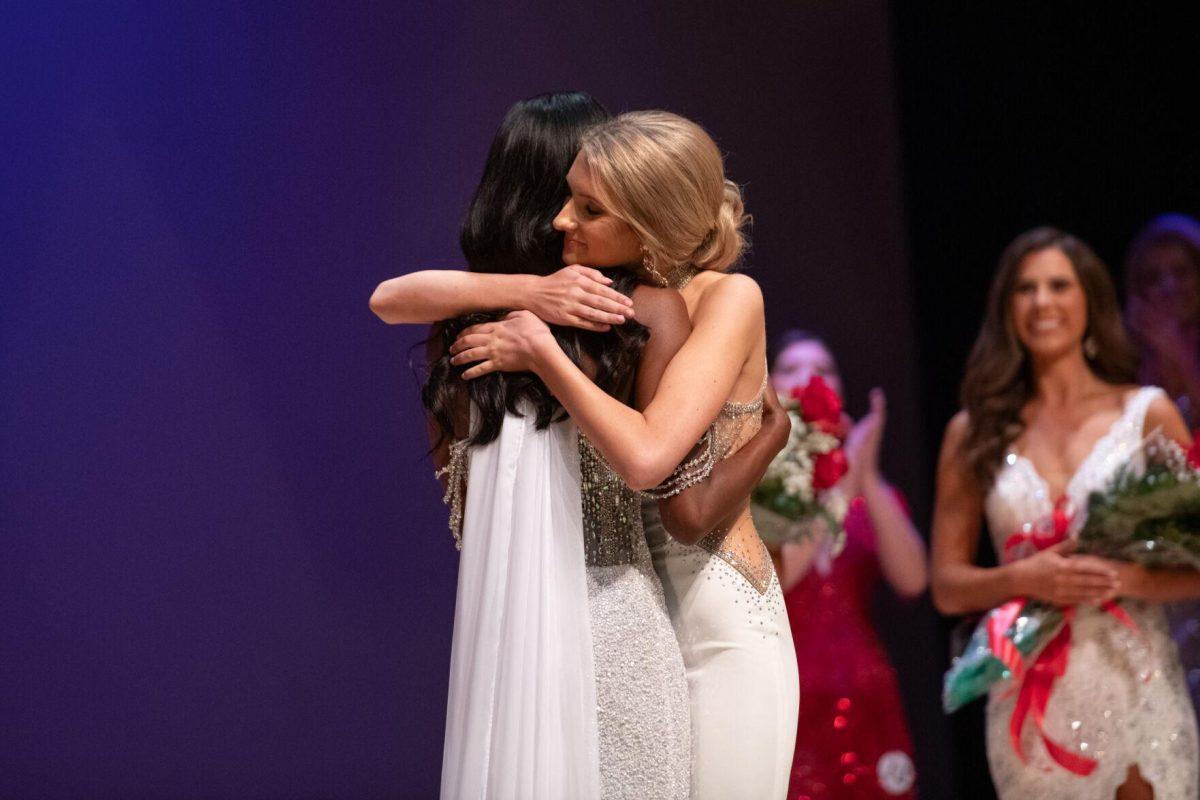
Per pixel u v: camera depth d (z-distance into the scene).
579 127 3.98
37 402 9.59
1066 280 6.79
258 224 9.82
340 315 9.95
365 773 9.95
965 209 10.95
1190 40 9.99
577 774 3.62
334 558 9.95
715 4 10.78
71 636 9.59
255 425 9.84
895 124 11.06
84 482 9.62
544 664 3.66
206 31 9.73
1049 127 10.59
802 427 6.32
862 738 7.34
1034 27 10.55
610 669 3.70
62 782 9.52
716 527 3.94
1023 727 6.42
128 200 9.68
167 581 9.72
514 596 3.70
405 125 9.98
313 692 9.89
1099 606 6.34
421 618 10.04
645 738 3.66
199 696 9.73
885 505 9.08
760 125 10.95
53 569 9.59
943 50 10.88
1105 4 10.28
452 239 10.04
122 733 9.62
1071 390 6.80
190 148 9.73
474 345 3.80
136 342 9.70
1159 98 10.16
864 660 7.45
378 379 9.99
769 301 11.09
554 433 3.79
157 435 9.73
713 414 3.66
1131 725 6.23
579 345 3.76
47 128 9.59
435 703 10.05
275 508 9.86
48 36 9.56
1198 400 8.43
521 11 10.17
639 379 3.78
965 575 6.80
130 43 9.65
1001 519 6.81
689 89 10.71
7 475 9.54
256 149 9.81
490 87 10.10
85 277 9.64
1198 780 6.27
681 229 3.77
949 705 6.58
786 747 3.86
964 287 11.02
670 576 3.95
